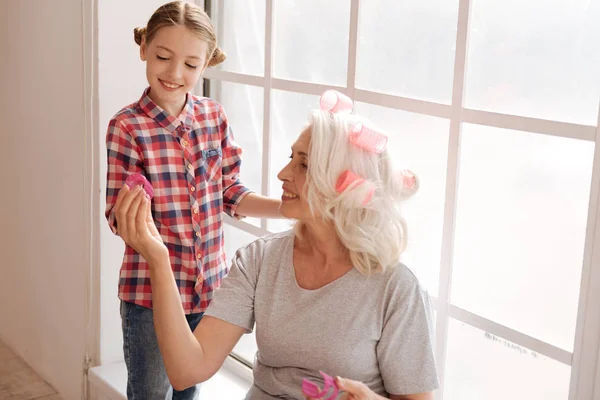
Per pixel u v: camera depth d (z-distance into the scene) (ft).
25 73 10.03
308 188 5.34
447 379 6.61
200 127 7.07
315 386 4.87
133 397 7.15
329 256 5.52
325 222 5.43
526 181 5.92
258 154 8.40
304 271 5.61
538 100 5.78
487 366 6.29
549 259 5.84
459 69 6.13
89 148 8.74
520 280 6.04
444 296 6.44
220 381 8.48
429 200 6.66
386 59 6.82
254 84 8.14
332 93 5.55
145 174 6.82
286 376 5.54
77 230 9.23
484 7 6.03
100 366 9.09
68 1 8.83
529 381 6.01
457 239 6.44
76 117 8.93
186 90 6.72
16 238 10.82
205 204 7.08
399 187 5.47
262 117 8.25
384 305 5.34
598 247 5.31
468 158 6.28
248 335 8.67
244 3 8.23
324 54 7.44
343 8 7.19
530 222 5.93
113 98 8.64
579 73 5.51
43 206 9.96
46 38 9.41
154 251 5.33
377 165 5.38
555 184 5.75
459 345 6.48
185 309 7.04
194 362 5.48
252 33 8.19
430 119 6.54
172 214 6.90
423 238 6.74
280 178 5.55
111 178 6.77
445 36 6.37
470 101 6.22
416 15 6.55
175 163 6.90
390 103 6.75
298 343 5.44
